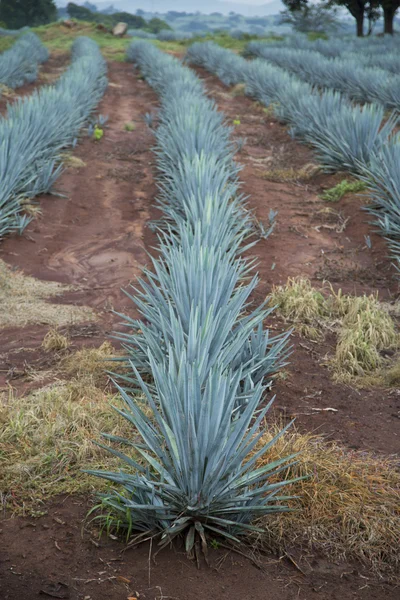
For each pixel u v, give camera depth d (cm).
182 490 341
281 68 2852
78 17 13862
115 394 508
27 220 959
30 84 2617
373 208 1043
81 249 918
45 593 310
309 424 491
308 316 689
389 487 400
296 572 339
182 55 3975
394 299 770
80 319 680
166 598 312
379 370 587
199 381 351
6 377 544
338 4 5256
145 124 1873
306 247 943
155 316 574
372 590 331
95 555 339
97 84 2447
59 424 443
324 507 378
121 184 1266
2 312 684
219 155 1269
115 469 402
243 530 360
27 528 358
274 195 1194
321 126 1470
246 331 521
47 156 1307
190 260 579
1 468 401
